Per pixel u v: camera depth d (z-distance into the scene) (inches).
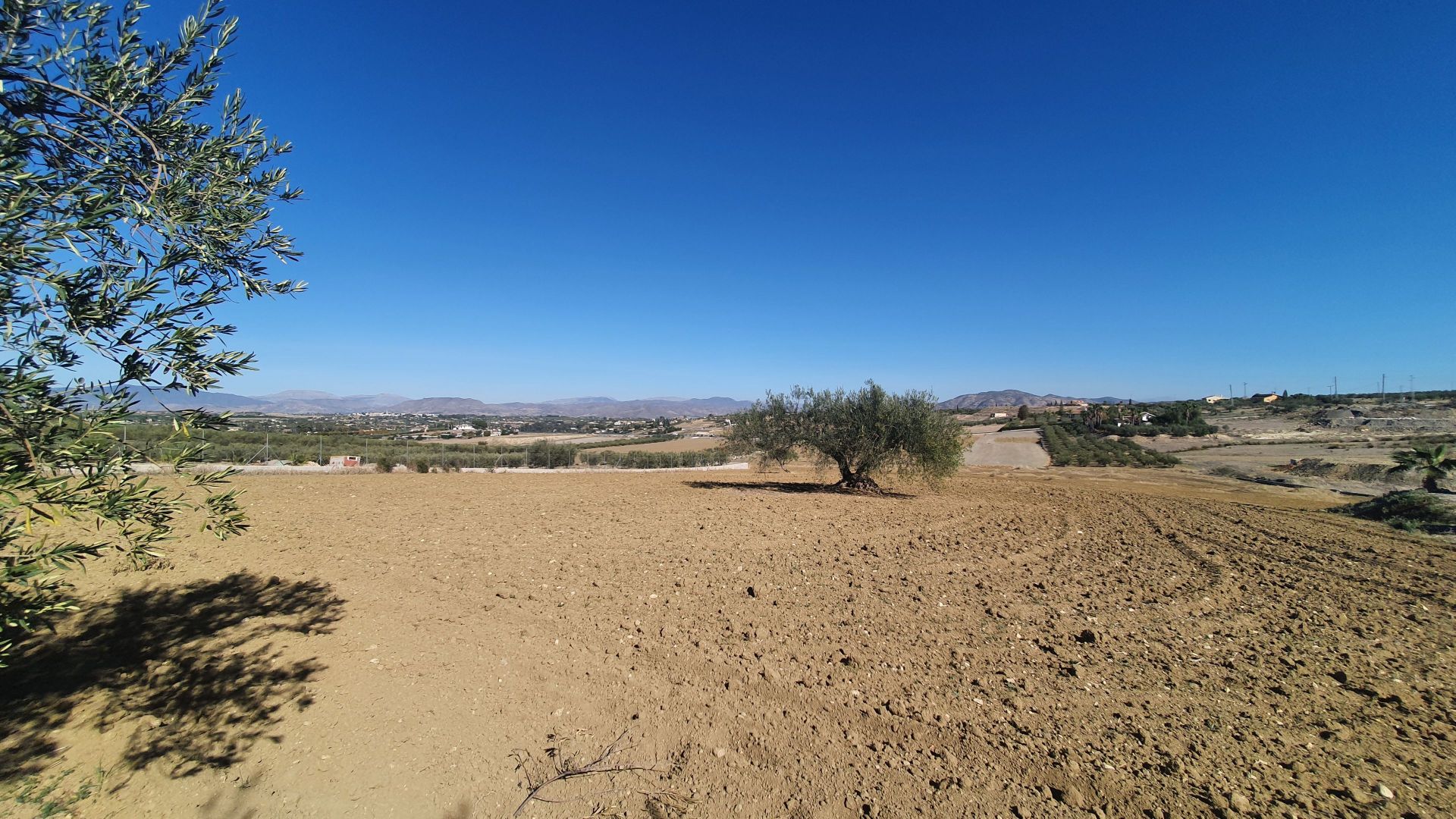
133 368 128.7
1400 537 626.8
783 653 257.1
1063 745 183.3
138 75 144.9
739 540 523.8
